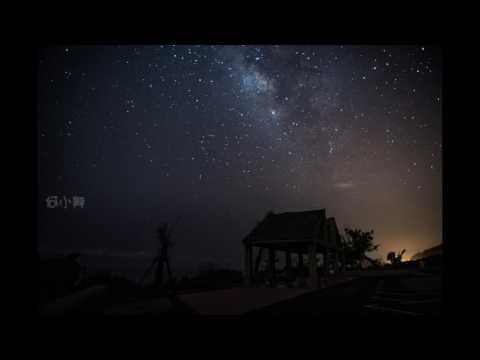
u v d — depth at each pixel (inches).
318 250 1013.8
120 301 472.7
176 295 586.2
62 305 376.8
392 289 652.1
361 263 1941.4
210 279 964.0
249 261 850.1
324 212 912.9
